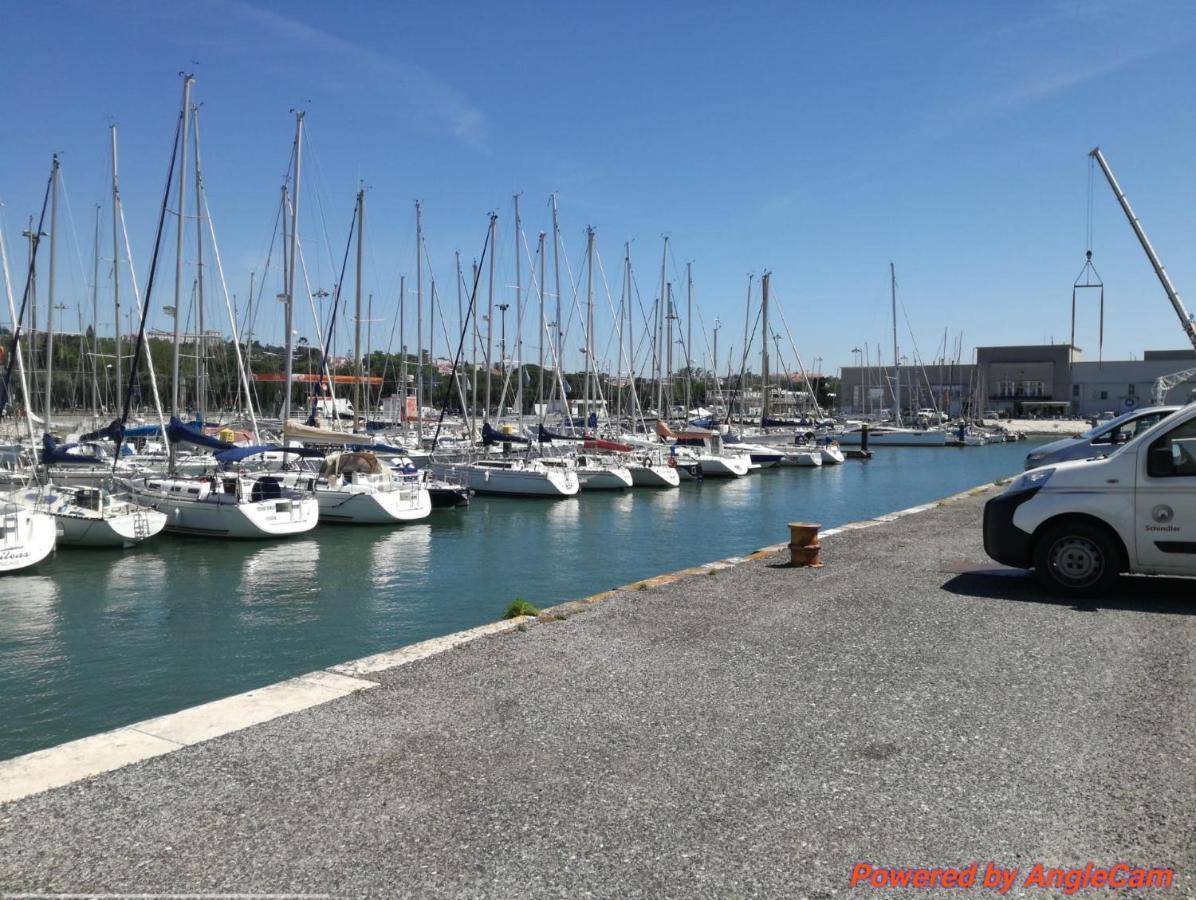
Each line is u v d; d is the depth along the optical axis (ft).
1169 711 17.35
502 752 15.71
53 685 42.93
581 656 22.22
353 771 14.87
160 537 87.56
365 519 98.02
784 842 12.28
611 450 151.02
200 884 11.23
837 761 15.14
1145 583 30.09
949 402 396.57
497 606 60.90
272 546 84.69
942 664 20.93
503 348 167.32
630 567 77.20
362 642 51.03
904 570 34.14
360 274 123.34
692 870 11.52
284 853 12.03
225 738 16.49
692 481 163.73
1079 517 28.12
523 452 143.54
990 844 12.18
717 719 17.34
